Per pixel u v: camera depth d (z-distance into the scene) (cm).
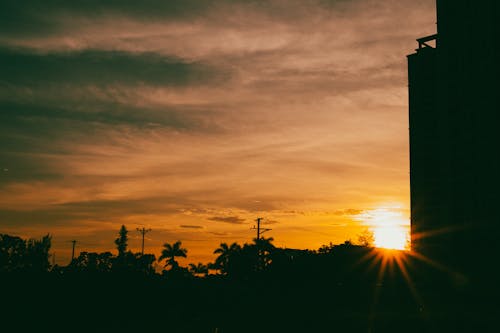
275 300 5219
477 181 5241
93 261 10888
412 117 5969
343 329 3731
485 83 5338
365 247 6047
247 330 3634
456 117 5538
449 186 5456
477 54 5456
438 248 5412
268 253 8769
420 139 5853
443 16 5806
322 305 4788
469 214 5241
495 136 5175
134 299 5466
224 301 5672
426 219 5625
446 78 5678
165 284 6175
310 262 6050
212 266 9250
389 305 4672
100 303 5128
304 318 4162
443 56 5741
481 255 4994
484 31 5431
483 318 4078
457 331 3800
